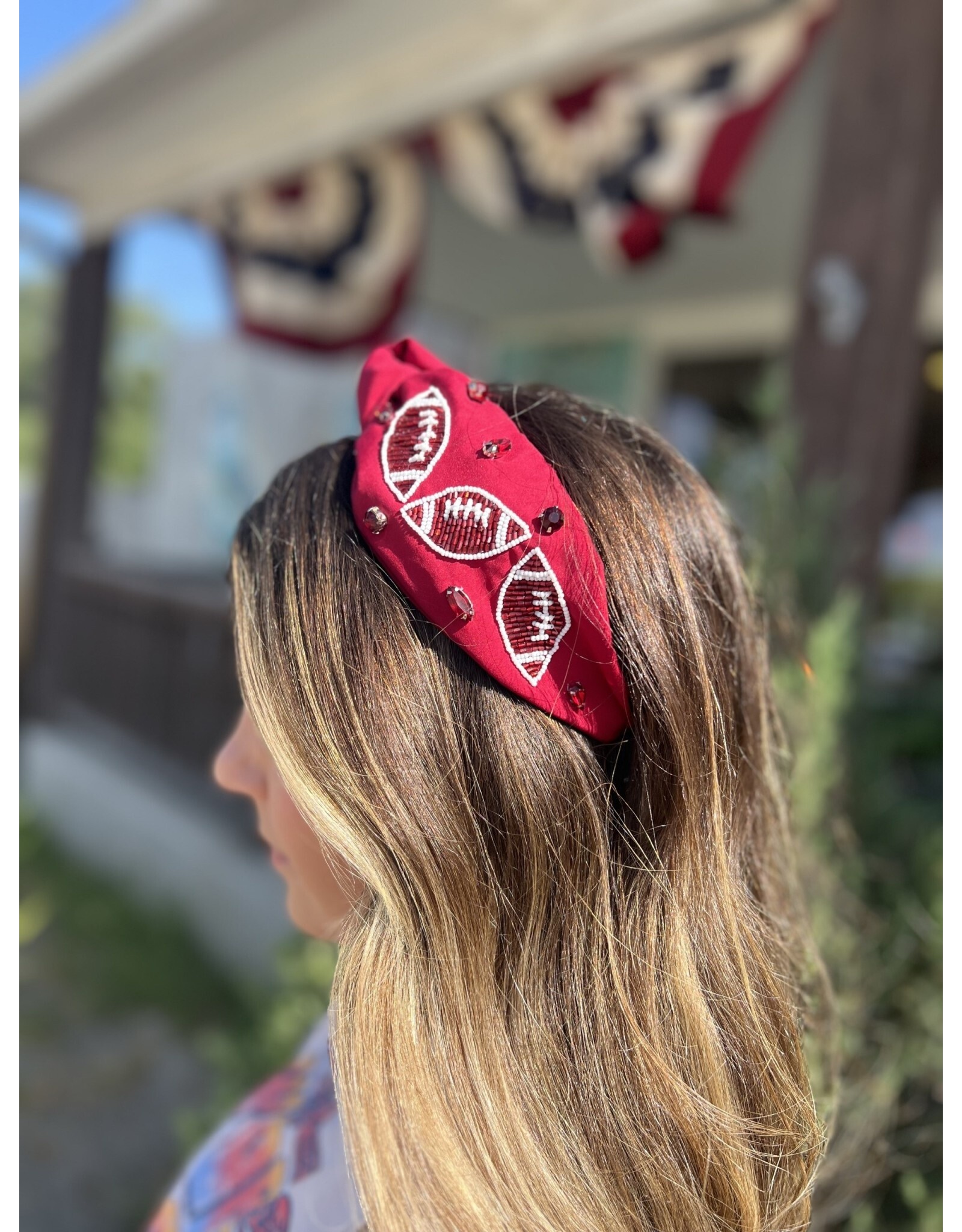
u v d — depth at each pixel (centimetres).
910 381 131
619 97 206
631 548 50
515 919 46
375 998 44
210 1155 64
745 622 60
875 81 133
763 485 112
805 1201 52
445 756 45
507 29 235
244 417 682
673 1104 46
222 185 342
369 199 296
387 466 49
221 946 275
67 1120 203
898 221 131
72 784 392
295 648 47
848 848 102
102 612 393
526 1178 42
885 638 304
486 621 46
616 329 495
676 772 50
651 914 49
